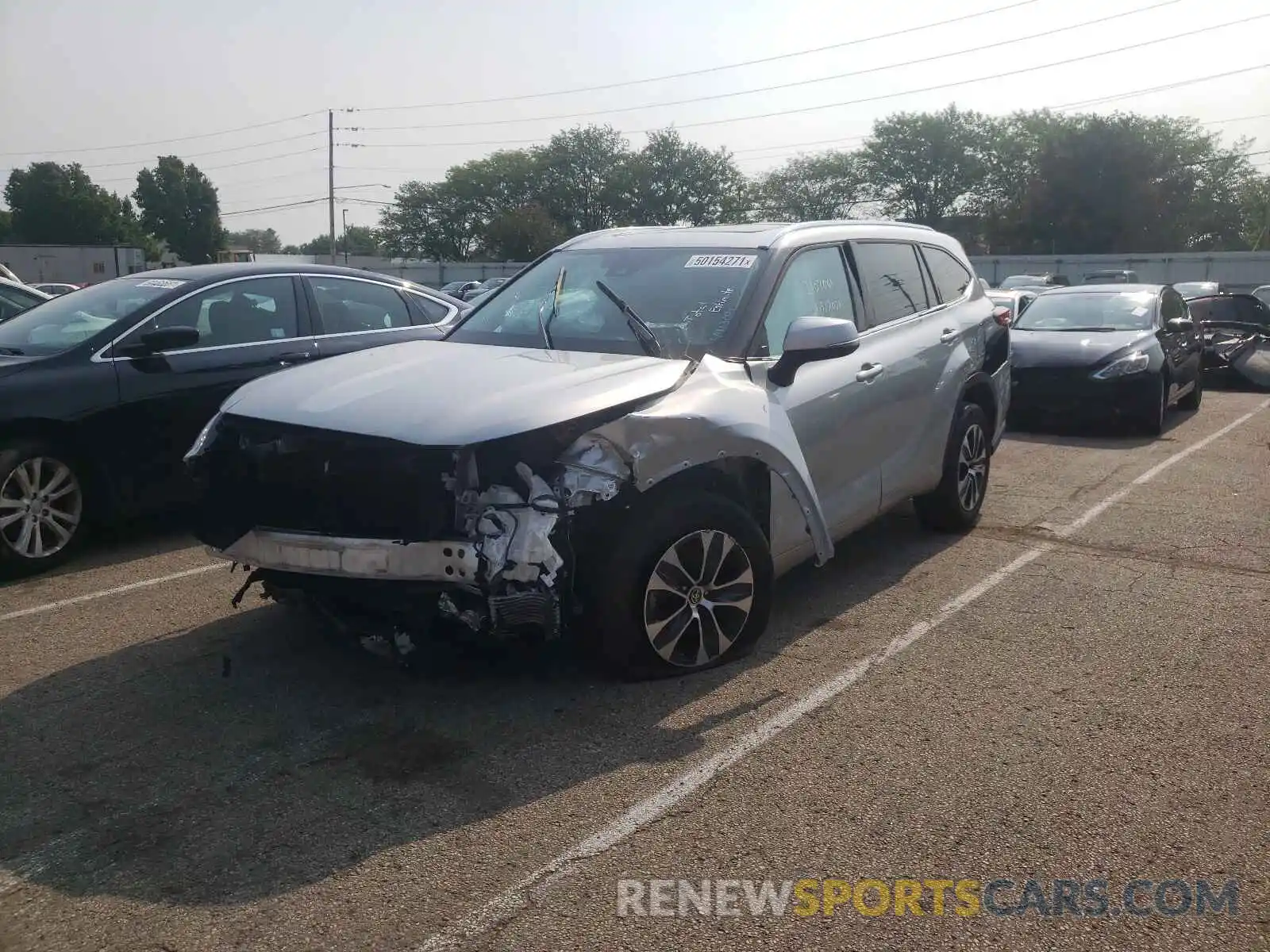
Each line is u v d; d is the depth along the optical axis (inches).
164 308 266.1
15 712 167.8
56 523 245.0
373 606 155.9
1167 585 228.5
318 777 145.9
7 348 256.2
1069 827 133.6
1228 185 2677.2
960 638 197.3
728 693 171.8
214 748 154.7
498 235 2906.0
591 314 202.5
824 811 137.1
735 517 177.2
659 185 3348.9
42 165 3540.8
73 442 246.2
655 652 171.9
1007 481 340.2
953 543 262.7
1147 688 175.2
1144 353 429.1
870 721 162.4
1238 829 133.0
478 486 151.1
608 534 165.9
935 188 3363.7
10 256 2116.1
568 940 112.0
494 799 140.0
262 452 161.8
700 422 168.7
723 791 141.9
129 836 132.1
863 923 115.0
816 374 201.5
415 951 110.5
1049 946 111.6
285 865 125.6
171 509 265.1
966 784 143.9
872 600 219.1
